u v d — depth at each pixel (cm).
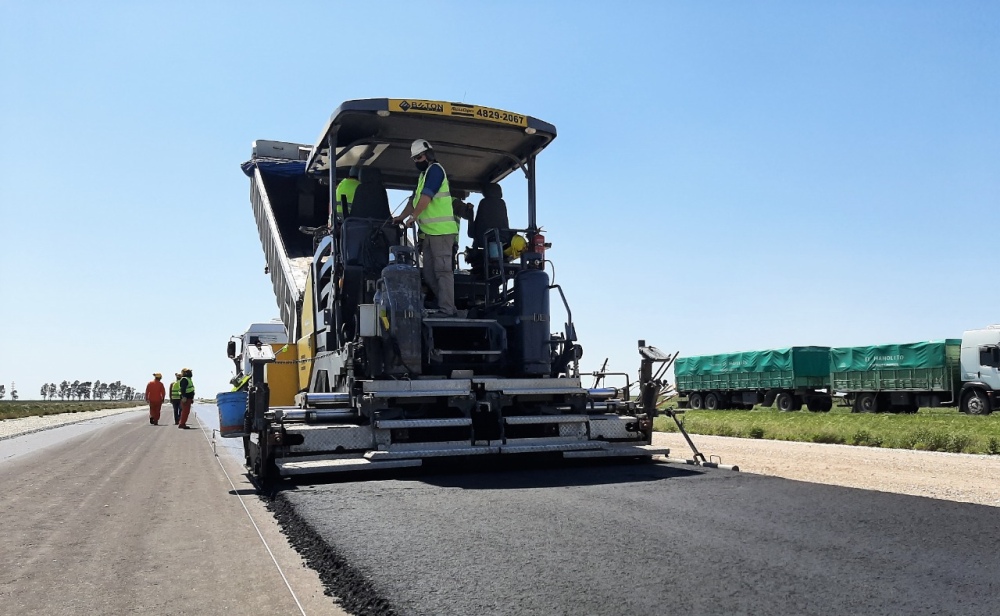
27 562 398
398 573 325
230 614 306
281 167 1220
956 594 281
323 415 655
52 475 801
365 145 843
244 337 1542
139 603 323
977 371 2530
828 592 284
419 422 658
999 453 1023
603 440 732
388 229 765
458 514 450
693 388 3728
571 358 775
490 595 289
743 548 355
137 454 1074
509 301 808
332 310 763
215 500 606
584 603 276
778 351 3216
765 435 1394
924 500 486
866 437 1227
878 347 2841
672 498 499
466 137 831
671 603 273
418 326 682
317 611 306
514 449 671
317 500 510
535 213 857
